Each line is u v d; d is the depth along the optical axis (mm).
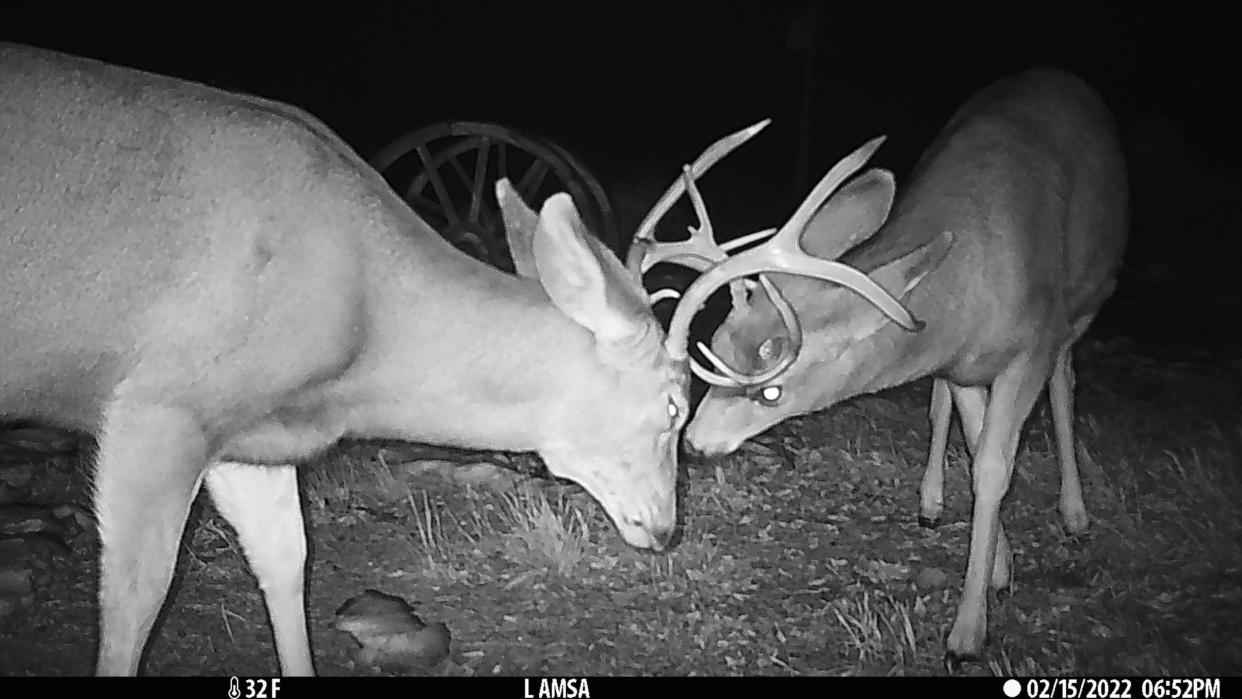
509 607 3184
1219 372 5000
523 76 11164
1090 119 3438
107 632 2447
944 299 2926
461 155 7715
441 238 2617
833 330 2861
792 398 2891
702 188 8930
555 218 2373
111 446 2451
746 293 2916
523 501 3654
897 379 2957
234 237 2469
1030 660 2971
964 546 3496
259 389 2500
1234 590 3264
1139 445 4078
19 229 2438
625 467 2594
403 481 3760
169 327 2451
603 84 11164
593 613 3168
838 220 3059
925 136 10453
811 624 3133
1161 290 6961
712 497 3738
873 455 4008
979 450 3059
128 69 2549
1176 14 11141
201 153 2494
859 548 3480
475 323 2543
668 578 3320
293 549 2723
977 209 3006
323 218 2514
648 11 11359
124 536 2443
